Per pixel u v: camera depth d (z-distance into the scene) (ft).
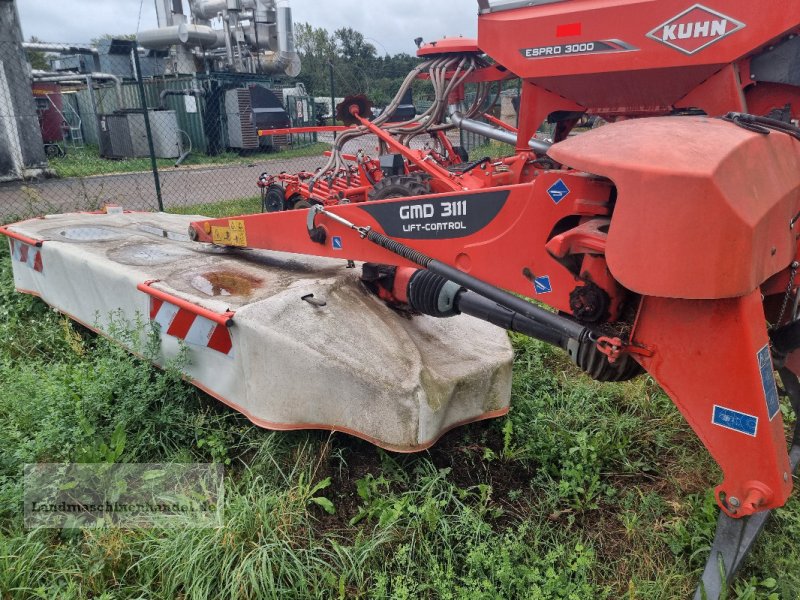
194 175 51.24
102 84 73.31
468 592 7.88
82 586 7.88
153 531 8.57
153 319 11.34
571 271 7.79
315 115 80.79
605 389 12.87
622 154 6.35
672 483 10.25
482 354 11.01
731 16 10.72
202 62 76.79
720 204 5.82
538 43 13.16
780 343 8.84
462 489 9.66
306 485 9.44
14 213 27.84
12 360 13.51
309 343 9.66
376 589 7.98
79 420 9.68
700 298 6.10
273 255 14.05
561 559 8.55
